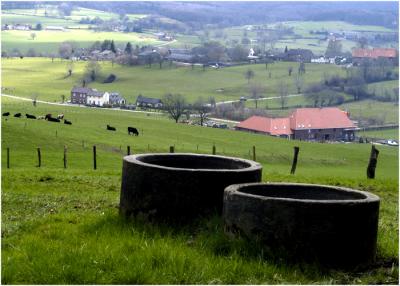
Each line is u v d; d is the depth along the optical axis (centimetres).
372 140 14350
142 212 1403
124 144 8794
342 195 1362
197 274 1089
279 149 9850
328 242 1184
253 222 1211
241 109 17375
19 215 1648
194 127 12294
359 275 1191
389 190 2798
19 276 1063
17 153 6519
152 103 19062
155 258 1130
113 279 1059
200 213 1374
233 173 1390
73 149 7744
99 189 2527
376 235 1261
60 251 1168
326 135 15325
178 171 1375
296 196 1394
